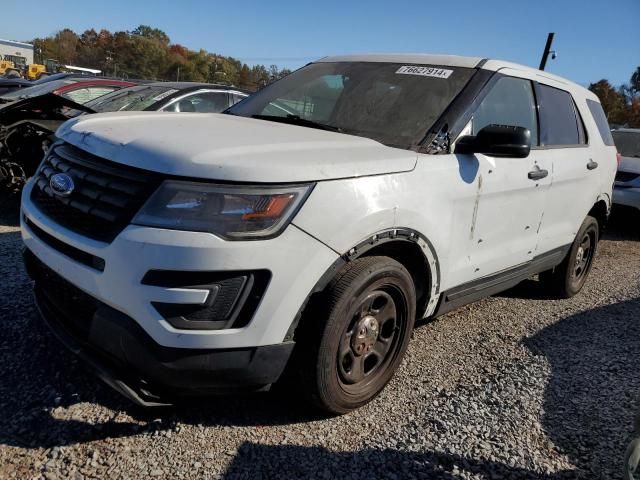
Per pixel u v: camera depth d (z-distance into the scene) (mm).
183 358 2311
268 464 2479
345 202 2545
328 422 2834
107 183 2453
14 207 6590
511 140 3109
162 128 2811
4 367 3043
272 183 2363
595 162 4887
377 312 2896
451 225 3178
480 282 3684
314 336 2572
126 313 2318
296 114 3756
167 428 2676
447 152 3227
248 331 2365
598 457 2688
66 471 2332
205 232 2252
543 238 4305
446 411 2990
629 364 3752
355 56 4270
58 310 2766
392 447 2652
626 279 6211
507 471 2541
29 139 6312
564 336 4215
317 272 2494
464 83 3557
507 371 3512
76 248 2471
